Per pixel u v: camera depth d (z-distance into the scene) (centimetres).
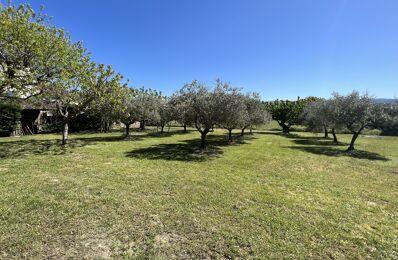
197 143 1586
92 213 452
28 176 677
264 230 414
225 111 1204
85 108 1330
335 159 1129
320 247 369
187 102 1225
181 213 468
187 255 336
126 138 1784
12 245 341
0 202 482
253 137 2162
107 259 319
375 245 382
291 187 668
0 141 1491
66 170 761
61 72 1014
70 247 343
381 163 1053
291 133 2780
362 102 1315
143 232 392
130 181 662
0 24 828
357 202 570
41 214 438
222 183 678
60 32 1071
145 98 1922
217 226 421
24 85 930
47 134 2077
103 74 1172
